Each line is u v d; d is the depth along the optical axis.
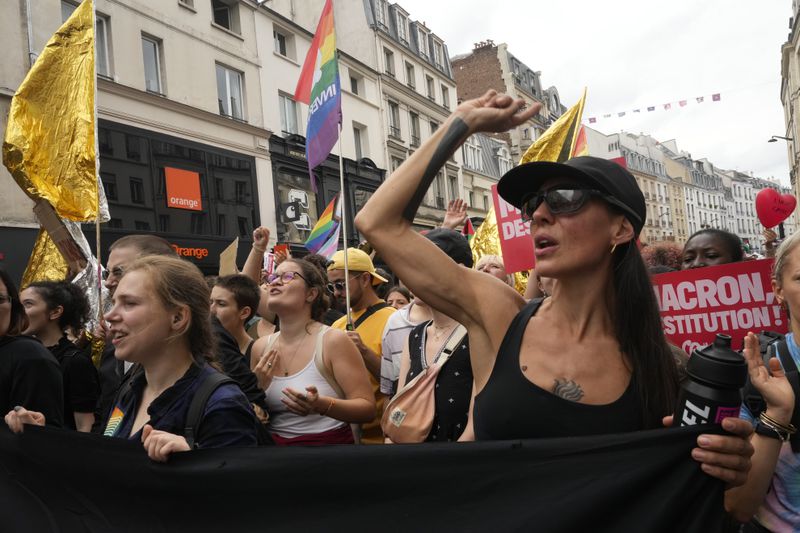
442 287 1.49
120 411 2.11
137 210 14.48
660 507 1.26
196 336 1.92
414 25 30.00
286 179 19.45
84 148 4.25
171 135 15.55
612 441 1.31
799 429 1.71
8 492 1.92
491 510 1.39
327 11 4.86
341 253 3.96
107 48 14.17
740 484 1.25
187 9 16.28
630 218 1.41
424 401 2.39
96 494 1.79
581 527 1.31
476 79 41.97
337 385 2.91
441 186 29.80
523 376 1.41
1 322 2.66
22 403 2.57
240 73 18.20
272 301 3.00
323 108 4.76
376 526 1.49
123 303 1.84
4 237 11.73
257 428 1.94
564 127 4.22
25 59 12.22
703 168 84.44
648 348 1.40
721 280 2.87
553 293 1.50
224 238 16.70
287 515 1.57
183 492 1.66
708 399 1.23
